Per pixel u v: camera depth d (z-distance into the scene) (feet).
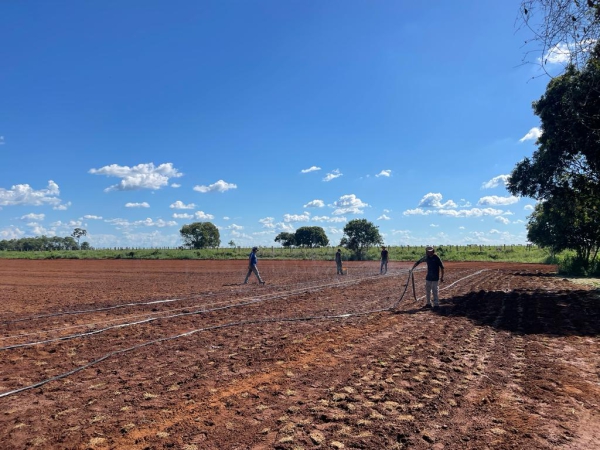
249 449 12.64
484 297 49.62
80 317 37.55
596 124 46.37
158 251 204.33
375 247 178.50
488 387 18.20
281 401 16.56
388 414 15.19
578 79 36.55
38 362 23.00
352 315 36.68
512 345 25.76
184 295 53.72
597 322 33.30
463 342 26.43
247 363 22.09
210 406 16.11
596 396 17.20
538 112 59.41
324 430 13.94
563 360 22.52
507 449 12.67
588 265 88.22
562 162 62.80
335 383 18.60
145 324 33.81
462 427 14.20
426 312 38.34
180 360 22.94
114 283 73.92
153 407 16.08
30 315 38.91
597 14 19.63
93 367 21.85
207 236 317.22
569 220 80.59
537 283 68.28
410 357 22.81
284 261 159.94
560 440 13.28
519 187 70.54
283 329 31.04
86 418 15.14
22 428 14.37
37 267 127.65
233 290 58.95
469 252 193.77
